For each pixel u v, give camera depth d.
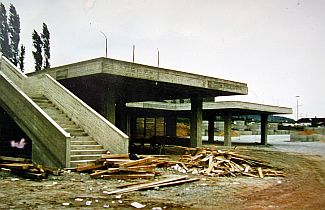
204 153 18.08
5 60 23.36
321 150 34.72
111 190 10.40
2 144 23.36
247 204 9.12
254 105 37.56
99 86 22.48
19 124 18.00
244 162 17.56
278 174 15.57
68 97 18.86
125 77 19.33
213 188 11.54
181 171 15.27
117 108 36.38
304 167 19.72
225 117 37.81
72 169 14.06
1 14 45.12
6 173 13.23
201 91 26.27
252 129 86.31
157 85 22.80
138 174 13.03
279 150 33.50
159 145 27.06
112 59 18.20
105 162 13.70
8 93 19.12
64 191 10.09
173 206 8.62
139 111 44.50
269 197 10.24
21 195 9.36
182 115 48.41
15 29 46.69
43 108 18.69
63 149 14.55
